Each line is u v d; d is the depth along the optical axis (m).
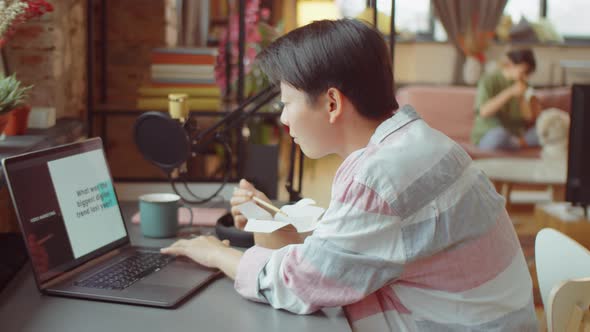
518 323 1.13
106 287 1.23
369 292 1.10
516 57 5.33
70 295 1.20
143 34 2.97
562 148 4.80
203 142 1.88
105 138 2.59
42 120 1.90
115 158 2.97
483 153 5.24
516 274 1.16
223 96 3.13
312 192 4.91
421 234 1.09
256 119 2.96
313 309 1.14
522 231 4.17
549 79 6.77
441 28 6.91
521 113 5.35
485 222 1.12
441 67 6.90
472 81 6.46
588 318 1.19
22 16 1.59
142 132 1.74
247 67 3.13
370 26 1.17
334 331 1.09
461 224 1.10
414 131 1.14
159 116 1.72
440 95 5.98
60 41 2.15
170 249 1.41
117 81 2.98
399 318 1.14
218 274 1.34
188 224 1.72
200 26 4.25
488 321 1.11
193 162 3.10
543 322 1.40
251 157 2.06
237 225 1.56
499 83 5.36
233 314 1.15
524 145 5.27
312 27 1.17
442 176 1.10
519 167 4.46
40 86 2.08
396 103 1.19
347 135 1.18
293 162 2.05
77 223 1.36
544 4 6.81
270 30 3.28
